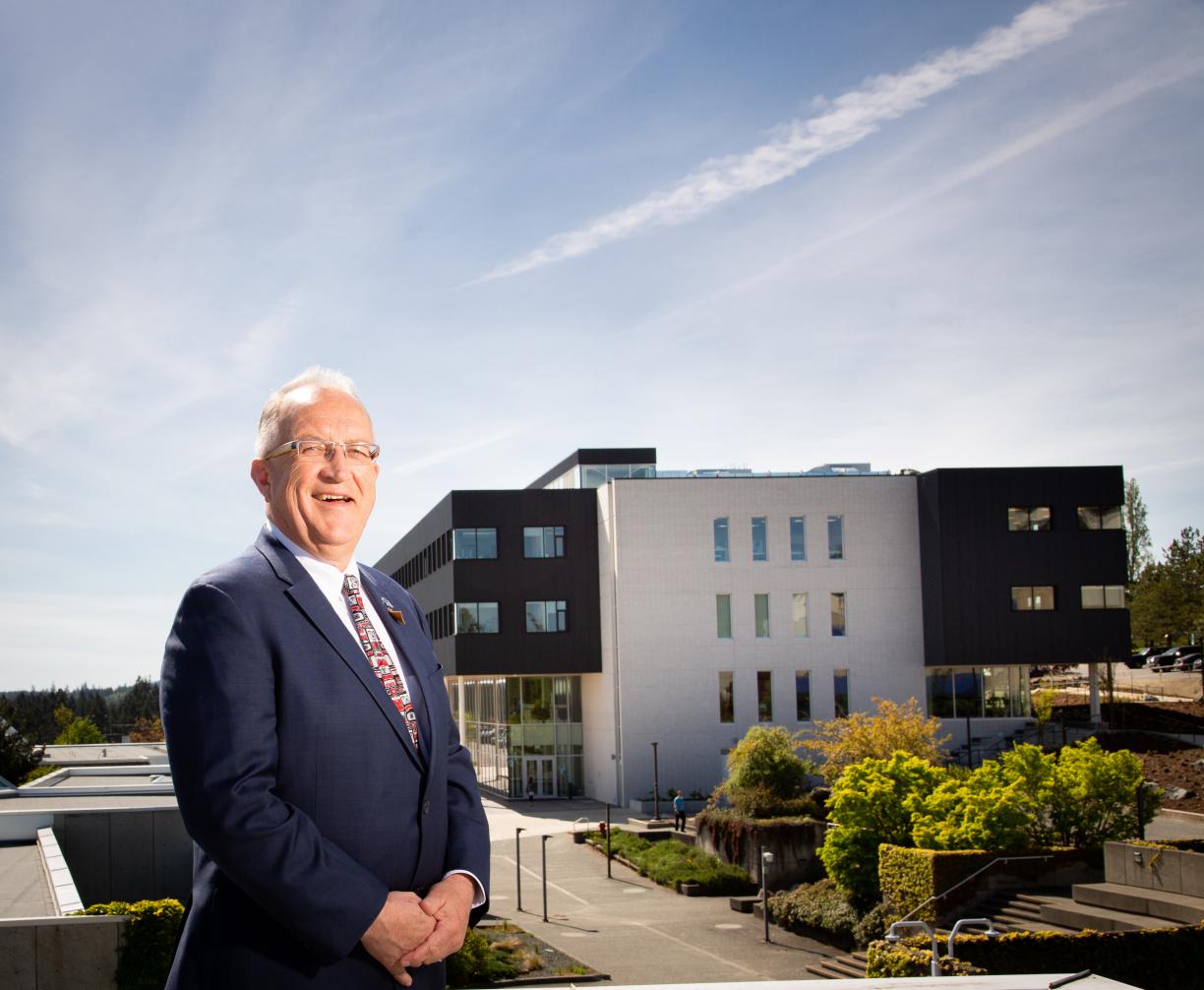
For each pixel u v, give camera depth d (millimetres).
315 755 2760
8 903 15062
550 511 56219
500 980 24625
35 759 36906
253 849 2553
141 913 13398
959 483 53500
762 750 39719
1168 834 32594
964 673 54656
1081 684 72438
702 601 53469
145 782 31484
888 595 54344
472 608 55188
